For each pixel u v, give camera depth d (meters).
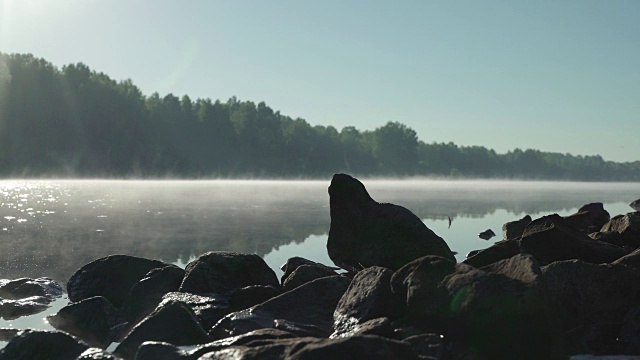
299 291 8.82
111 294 11.03
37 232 21.48
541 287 6.91
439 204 42.75
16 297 10.98
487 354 6.89
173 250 17.25
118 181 105.56
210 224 25.44
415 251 11.30
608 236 12.81
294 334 7.34
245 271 11.04
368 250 11.56
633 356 7.04
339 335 7.59
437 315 7.18
